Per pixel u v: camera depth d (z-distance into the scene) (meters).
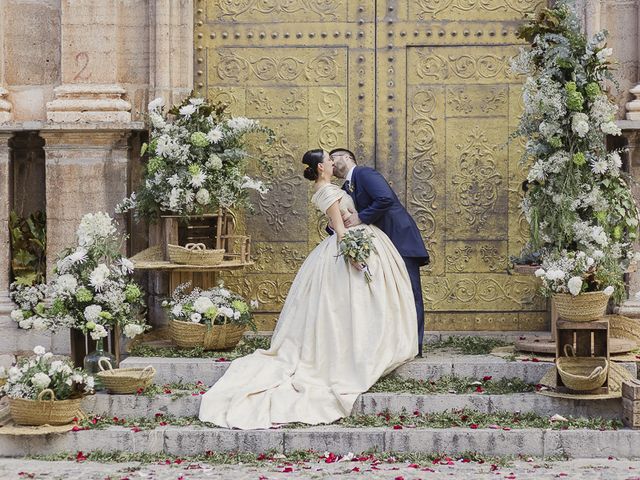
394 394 8.23
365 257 8.55
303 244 10.34
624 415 8.02
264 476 7.17
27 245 10.05
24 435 7.84
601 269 8.45
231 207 10.08
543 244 9.08
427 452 7.77
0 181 9.88
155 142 9.39
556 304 8.34
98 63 9.94
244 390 8.17
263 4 10.35
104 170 9.80
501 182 10.31
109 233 9.00
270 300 10.35
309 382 8.34
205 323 9.04
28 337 9.77
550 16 8.90
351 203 9.05
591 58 8.79
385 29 10.34
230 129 9.54
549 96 8.66
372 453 7.75
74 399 7.93
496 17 10.32
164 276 9.96
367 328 8.51
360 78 10.34
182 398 8.26
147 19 10.02
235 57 10.36
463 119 10.31
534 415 8.09
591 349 8.62
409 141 10.32
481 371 8.65
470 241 10.33
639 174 9.71
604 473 7.25
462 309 10.34
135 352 9.14
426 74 10.34
